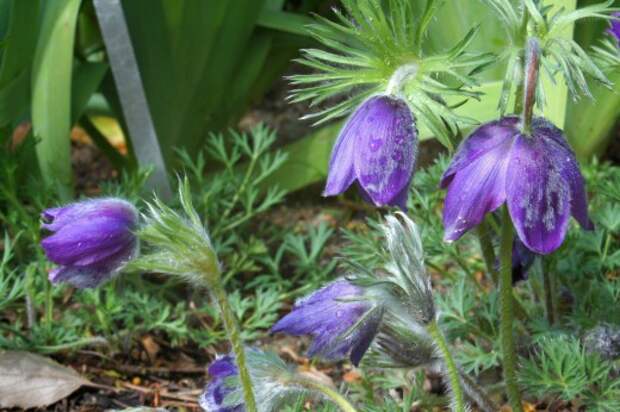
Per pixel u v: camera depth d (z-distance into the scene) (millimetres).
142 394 980
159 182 1102
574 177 786
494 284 913
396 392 964
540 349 935
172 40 1089
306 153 1147
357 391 946
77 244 796
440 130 799
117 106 1159
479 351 921
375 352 840
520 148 781
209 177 1156
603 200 1037
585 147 1097
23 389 957
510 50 803
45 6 1061
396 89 801
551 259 926
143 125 1091
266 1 1168
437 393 955
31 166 1108
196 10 1082
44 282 999
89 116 1239
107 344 1007
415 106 801
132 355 1012
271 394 811
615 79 994
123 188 1084
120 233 801
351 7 802
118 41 1064
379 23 800
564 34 924
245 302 1019
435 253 979
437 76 830
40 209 1042
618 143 1197
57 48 1033
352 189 1178
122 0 1066
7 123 1061
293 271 1112
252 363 815
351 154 791
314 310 800
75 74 1106
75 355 1009
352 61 811
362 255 994
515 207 777
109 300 995
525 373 875
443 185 800
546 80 944
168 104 1111
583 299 943
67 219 801
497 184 782
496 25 1014
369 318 795
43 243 794
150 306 1009
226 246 1091
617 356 900
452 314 937
